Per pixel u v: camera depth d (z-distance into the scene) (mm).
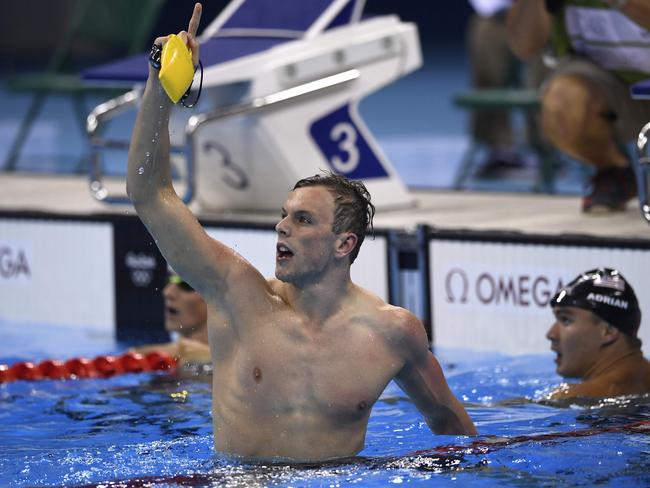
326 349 11969
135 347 20734
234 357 12148
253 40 23531
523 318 19656
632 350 15625
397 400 15734
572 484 11406
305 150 22781
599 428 13688
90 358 18219
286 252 11805
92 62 43219
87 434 14086
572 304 15633
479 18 30469
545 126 21453
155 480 11594
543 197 25016
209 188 23859
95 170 23547
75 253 23828
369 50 23328
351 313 12047
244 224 22078
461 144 38625
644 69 20422
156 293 22875
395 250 20859
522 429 13828
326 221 11711
